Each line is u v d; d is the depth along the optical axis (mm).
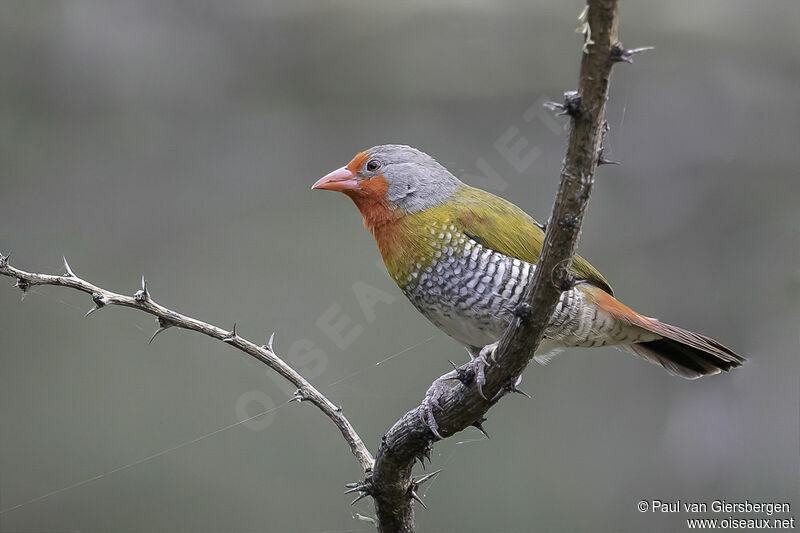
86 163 12266
